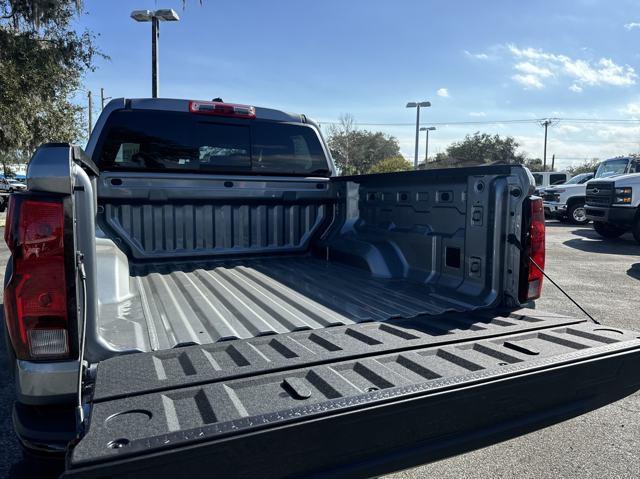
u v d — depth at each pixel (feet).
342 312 8.76
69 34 54.24
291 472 4.91
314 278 11.56
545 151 181.78
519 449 10.33
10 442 10.35
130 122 12.48
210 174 13.29
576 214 63.82
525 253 8.76
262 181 13.61
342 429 5.10
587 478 9.25
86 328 6.32
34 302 5.51
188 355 6.52
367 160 192.24
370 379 5.96
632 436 10.85
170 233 12.85
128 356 6.42
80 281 5.89
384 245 11.92
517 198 8.77
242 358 6.47
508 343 7.14
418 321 8.24
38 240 5.43
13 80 48.39
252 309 8.86
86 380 5.95
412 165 152.15
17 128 51.39
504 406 6.04
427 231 10.78
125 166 12.48
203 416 4.94
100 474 4.16
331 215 14.65
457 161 169.37
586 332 7.70
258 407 5.12
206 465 4.52
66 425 5.74
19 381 5.62
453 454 5.76
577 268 31.89
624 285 26.32
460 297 9.66
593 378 6.72
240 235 13.61
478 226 9.41
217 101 14.08
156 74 52.11
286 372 6.03
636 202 41.52
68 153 5.53
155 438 4.47
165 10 50.42
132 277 11.29
